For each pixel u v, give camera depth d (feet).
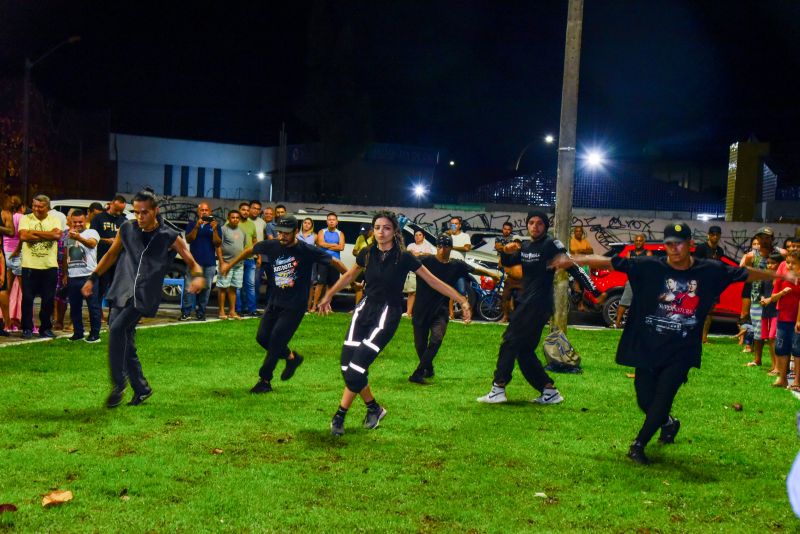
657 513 16.21
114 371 23.27
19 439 19.86
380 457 19.33
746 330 41.47
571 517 15.79
